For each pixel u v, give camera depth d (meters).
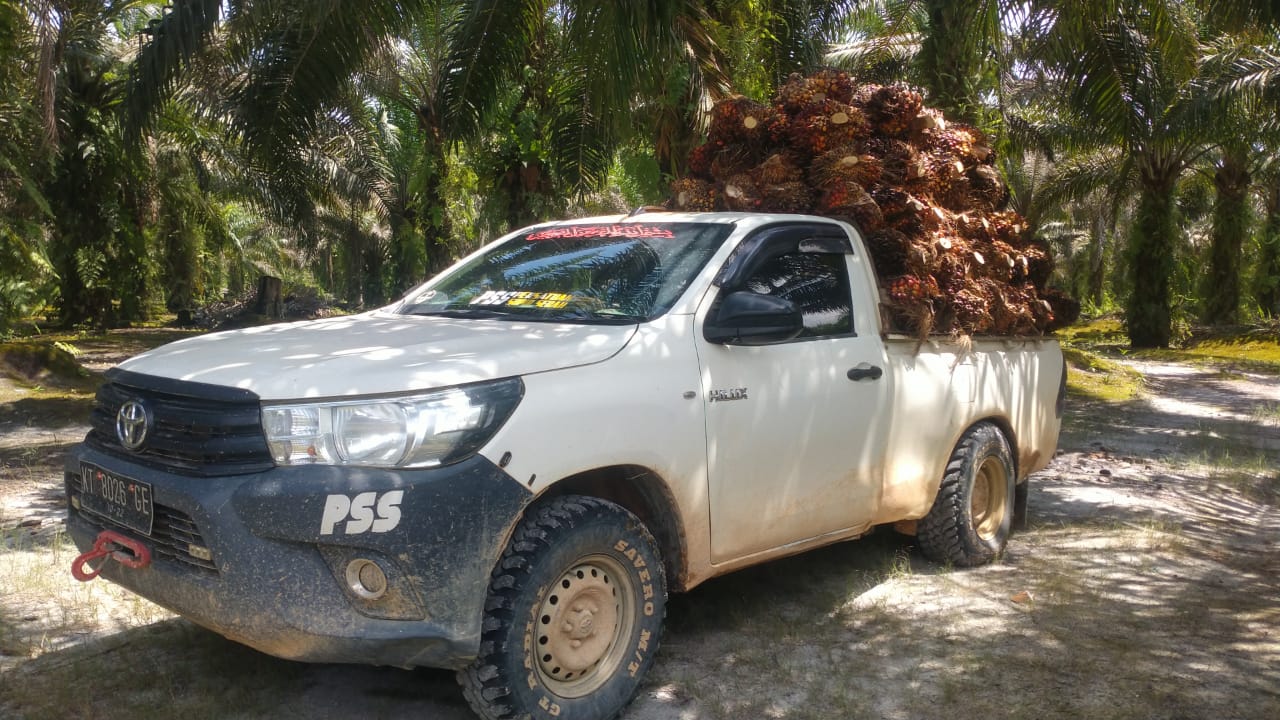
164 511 3.31
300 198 9.37
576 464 3.46
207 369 3.38
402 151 19.66
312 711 3.62
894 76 18.19
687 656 4.22
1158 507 7.33
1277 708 3.77
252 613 3.09
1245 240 32.81
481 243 16.89
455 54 9.19
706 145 5.93
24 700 3.61
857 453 4.63
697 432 3.88
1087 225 43.38
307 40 8.23
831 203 5.08
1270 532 6.71
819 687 3.91
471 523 3.18
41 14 10.19
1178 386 17.84
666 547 3.91
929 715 3.70
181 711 3.56
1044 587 5.18
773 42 11.34
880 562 5.58
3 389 12.25
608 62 7.49
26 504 6.64
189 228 27.08
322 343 3.71
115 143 21.53
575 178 11.90
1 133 14.53
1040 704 3.79
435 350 3.51
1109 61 10.48
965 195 5.75
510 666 3.27
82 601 4.66
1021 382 5.84
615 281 4.29
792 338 4.43
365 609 3.14
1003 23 10.51
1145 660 4.23
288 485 3.08
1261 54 17.14
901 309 4.93
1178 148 24.62
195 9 7.83
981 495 5.68
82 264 23.55
